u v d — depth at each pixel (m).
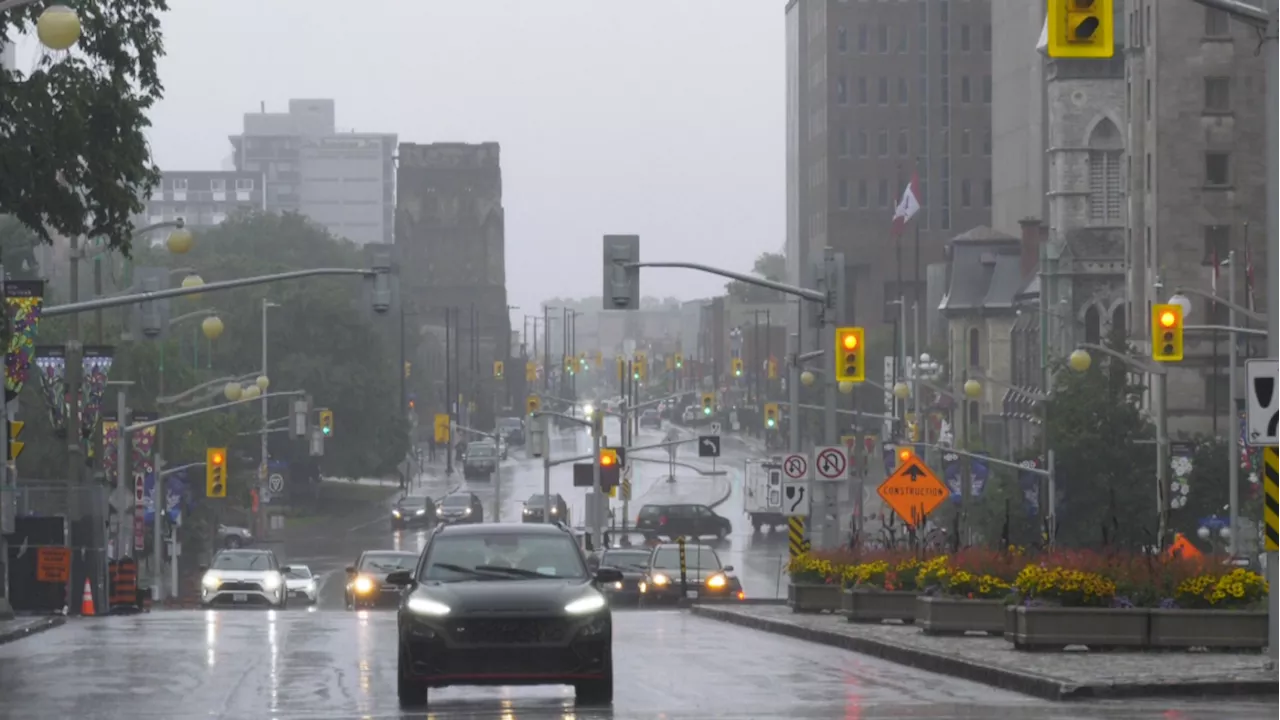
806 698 46.62
